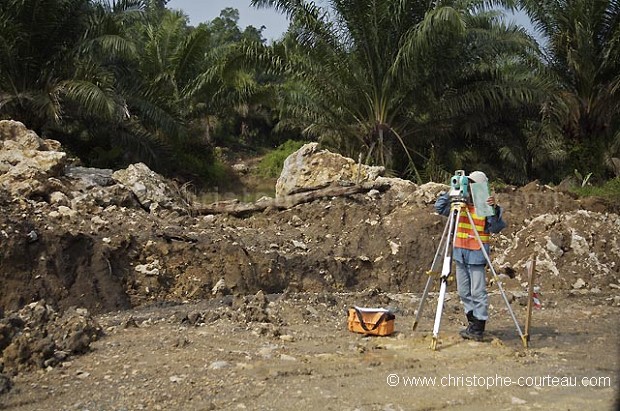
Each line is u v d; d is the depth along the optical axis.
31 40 17.36
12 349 5.14
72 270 7.88
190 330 6.52
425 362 5.68
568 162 19.67
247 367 5.30
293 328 6.87
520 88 18.66
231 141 38.88
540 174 23.59
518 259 10.76
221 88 24.38
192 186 21.16
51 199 9.52
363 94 18.73
